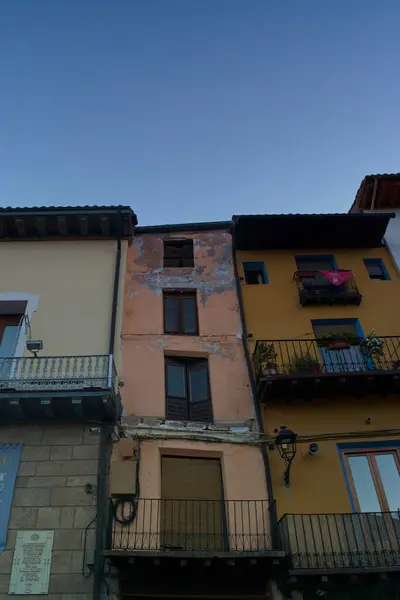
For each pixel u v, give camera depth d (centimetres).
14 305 1435
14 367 1256
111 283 1509
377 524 1042
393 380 1297
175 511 1137
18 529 1034
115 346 1373
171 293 1584
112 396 1161
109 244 1628
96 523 1045
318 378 1278
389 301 1581
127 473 1127
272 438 1251
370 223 1684
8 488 1085
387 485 1195
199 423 1269
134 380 1326
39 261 1556
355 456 1243
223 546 1098
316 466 1212
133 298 1530
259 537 1095
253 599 1041
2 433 1164
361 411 1313
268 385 1276
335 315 1538
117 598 993
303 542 1048
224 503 1151
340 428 1278
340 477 1195
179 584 1031
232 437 1245
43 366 1281
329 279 1582
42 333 1370
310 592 1018
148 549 1052
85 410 1171
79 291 1479
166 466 1205
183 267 1659
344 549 1038
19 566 991
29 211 1580
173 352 1413
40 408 1152
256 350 1381
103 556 993
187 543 1100
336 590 1020
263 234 1681
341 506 1148
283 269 1672
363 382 1298
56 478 1104
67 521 1048
